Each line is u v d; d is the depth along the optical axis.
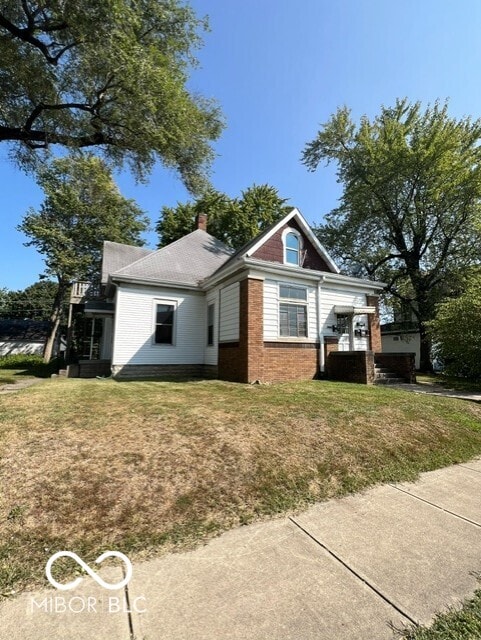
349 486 3.49
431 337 11.85
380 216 20.95
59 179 20.05
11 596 1.90
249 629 1.69
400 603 1.90
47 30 7.96
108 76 8.19
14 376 13.98
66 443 3.77
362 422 5.18
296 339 10.52
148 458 3.54
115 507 2.76
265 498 3.11
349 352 10.20
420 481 3.77
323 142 22.47
